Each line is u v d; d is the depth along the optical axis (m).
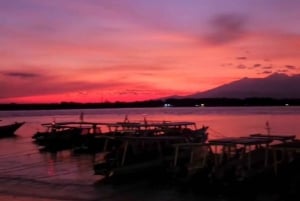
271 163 26.55
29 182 27.56
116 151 29.59
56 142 46.69
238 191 23.39
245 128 76.38
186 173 25.56
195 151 26.84
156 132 42.47
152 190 24.80
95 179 28.03
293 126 79.38
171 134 41.56
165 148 31.27
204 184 24.05
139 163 28.27
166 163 29.31
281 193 22.98
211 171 24.31
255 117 126.69
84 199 23.09
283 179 23.91
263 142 25.77
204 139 43.19
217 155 27.02
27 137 65.75
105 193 24.28
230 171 24.20
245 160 25.91
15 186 26.50
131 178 27.80
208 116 146.00
